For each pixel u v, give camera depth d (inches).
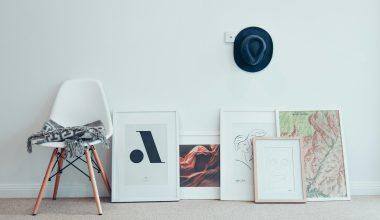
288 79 109.1
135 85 108.6
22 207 97.3
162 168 104.7
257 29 108.2
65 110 102.7
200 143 108.0
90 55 108.0
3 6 107.3
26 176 108.0
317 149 106.5
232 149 106.3
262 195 101.3
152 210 94.3
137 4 108.3
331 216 88.8
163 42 108.7
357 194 109.1
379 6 109.0
